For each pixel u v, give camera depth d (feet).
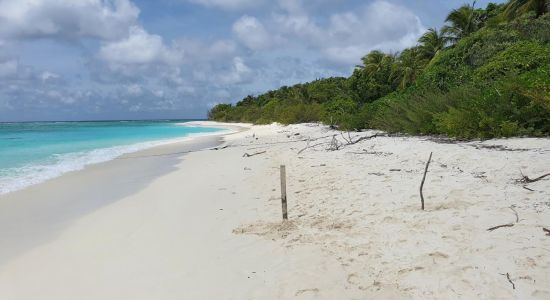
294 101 192.65
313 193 29.50
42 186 38.11
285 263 17.65
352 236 19.79
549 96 35.99
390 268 16.16
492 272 14.33
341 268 16.72
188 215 26.50
